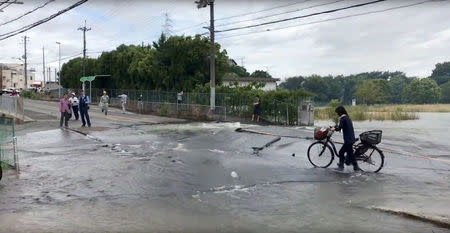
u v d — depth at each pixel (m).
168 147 16.22
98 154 14.70
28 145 17.06
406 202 8.46
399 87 118.81
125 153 14.86
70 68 67.75
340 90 111.12
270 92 29.06
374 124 31.19
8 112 30.06
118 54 51.22
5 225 7.07
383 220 7.38
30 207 8.21
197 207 8.20
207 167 12.24
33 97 70.38
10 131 11.86
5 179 10.77
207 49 39.50
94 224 7.15
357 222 7.27
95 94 55.16
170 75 40.91
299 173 11.51
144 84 44.91
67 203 8.50
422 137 20.52
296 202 8.59
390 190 9.61
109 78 54.69
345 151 11.98
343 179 10.81
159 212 7.86
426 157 14.55
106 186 9.95
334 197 8.98
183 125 25.27
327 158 12.45
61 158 13.91
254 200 8.74
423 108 64.12
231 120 29.31
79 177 10.95
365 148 11.80
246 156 14.20
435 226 7.07
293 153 14.88
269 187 9.91
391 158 14.32
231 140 18.02
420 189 9.72
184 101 35.38
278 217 7.57
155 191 9.47
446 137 20.55
